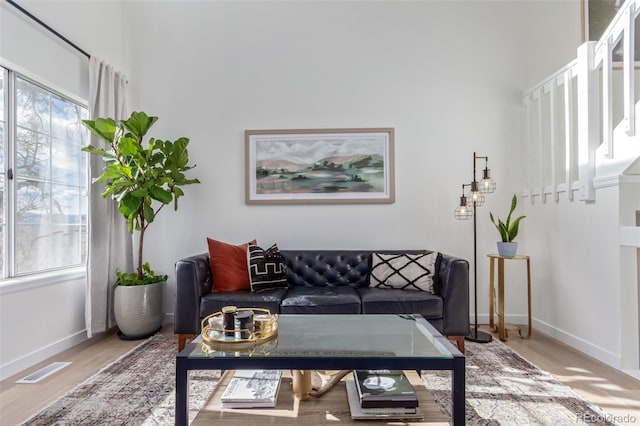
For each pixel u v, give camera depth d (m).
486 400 1.77
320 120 3.24
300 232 3.22
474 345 2.59
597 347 2.33
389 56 3.23
